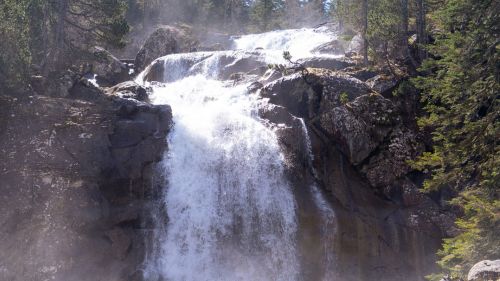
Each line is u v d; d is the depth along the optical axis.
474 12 18.72
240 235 24.94
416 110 29.97
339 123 27.78
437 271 26.14
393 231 26.58
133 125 24.61
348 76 29.84
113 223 22.75
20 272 20.53
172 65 37.06
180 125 26.23
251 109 28.02
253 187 25.78
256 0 84.88
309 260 25.22
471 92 19.17
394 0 33.94
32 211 21.41
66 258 21.22
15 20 24.98
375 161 27.67
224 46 55.47
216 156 25.95
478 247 18.50
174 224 24.16
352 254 25.78
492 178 18.92
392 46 34.31
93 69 35.34
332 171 27.33
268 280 24.58
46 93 26.56
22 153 22.55
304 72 29.59
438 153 20.00
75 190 22.11
